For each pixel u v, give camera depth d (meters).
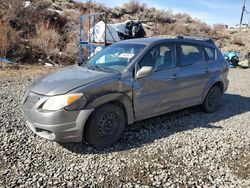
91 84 3.95
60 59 13.46
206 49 5.88
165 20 31.16
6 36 12.40
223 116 5.87
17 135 4.38
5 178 3.21
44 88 3.92
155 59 4.81
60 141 3.85
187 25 31.52
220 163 3.79
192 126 5.14
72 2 24.34
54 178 3.27
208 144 4.35
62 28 16.30
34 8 16.25
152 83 4.63
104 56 5.05
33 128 3.97
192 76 5.35
